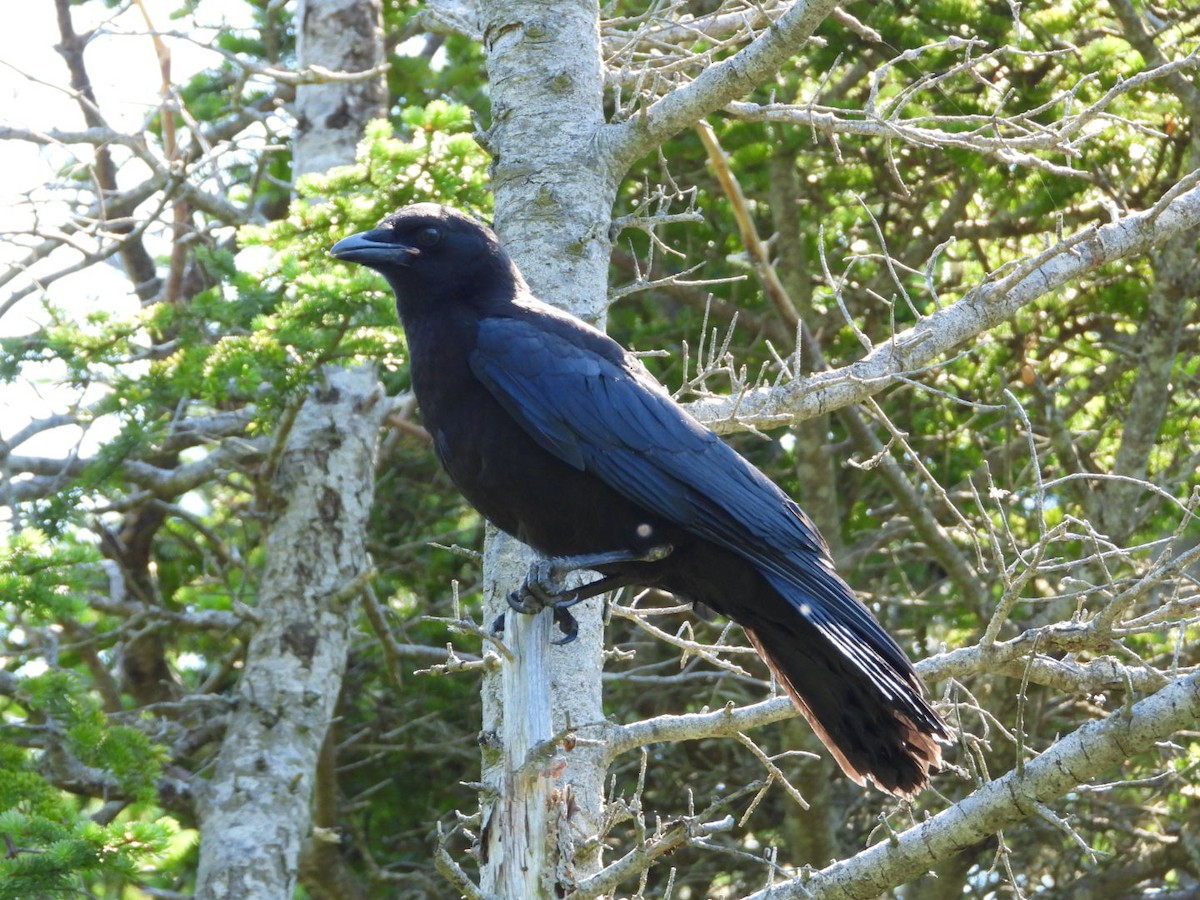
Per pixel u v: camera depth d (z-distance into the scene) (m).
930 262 9.09
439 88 18.02
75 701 11.81
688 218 9.16
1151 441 15.00
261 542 18.95
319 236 12.43
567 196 9.05
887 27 13.63
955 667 7.89
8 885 9.45
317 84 15.80
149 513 18.16
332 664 14.99
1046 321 16.75
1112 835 16.08
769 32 8.45
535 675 6.07
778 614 7.66
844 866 6.70
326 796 16.02
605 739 8.12
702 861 15.77
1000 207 15.27
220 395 12.58
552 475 7.60
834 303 17.25
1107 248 9.49
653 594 17.42
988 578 15.23
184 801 14.35
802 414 8.72
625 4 13.94
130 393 12.69
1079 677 8.00
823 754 15.02
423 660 16.84
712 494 7.54
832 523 15.84
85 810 15.61
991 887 14.99
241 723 14.56
